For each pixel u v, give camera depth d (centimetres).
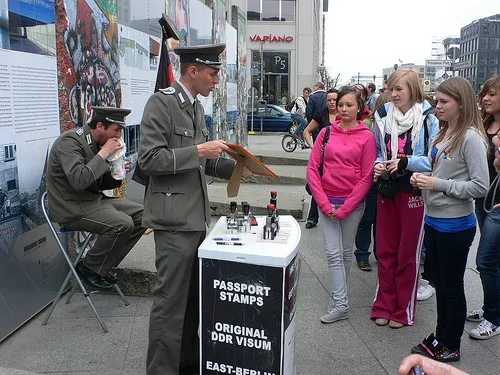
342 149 398
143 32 612
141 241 542
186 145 290
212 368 276
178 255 288
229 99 1198
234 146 280
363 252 545
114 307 428
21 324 385
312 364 348
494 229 372
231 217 300
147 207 294
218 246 268
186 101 292
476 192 319
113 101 523
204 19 925
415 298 409
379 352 367
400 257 401
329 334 394
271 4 3009
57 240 388
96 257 410
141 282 448
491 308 389
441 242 337
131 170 588
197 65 289
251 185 987
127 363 339
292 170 1120
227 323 268
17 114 365
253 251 260
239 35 1349
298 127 1598
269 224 287
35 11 382
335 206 406
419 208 392
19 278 381
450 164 332
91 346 361
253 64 2492
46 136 404
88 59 466
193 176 293
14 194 368
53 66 411
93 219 399
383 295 417
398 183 389
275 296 257
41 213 406
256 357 266
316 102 745
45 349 356
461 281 345
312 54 3053
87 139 391
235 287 263
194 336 321
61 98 423
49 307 424
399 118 391
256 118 2311
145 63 623
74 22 438
